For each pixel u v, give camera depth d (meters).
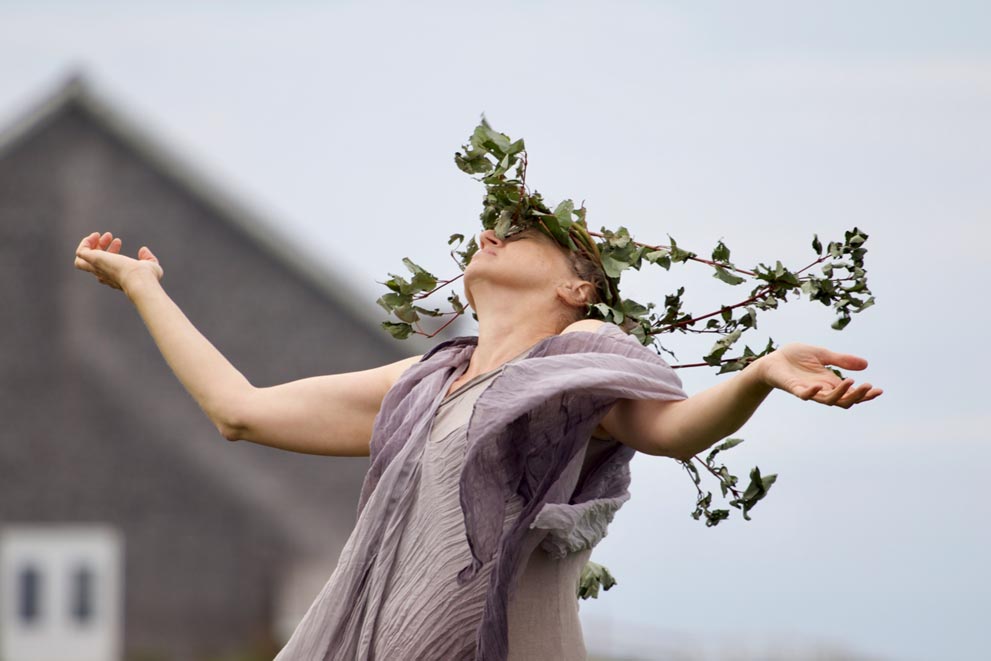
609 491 5.29
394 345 36.53
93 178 37.75
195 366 5.79
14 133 37.53
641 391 4.82
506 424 4.75
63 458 36.12
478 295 5.48
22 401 36.38
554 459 4.88
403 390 5.50
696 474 5.85
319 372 36.56
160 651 35.34
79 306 36.91
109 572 35.62
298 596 35.25
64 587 35.75
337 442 5.74
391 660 4.99
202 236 37.38
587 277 5.52
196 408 36.22
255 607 35.22
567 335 5.14
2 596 35.62
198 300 37.12
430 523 5.08
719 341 5.77
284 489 35.53
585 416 4.89
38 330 36.81
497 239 5.49
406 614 5.00
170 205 37.59
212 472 35.78
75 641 35.44
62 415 36.31
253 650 34.78
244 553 35.44
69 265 37.22
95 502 35.91
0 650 35.50
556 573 5.15
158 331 5.86
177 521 35.72
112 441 36.16
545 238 5.50
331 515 35.41
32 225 37.44
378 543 5.21
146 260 6.05
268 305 36.94
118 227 37.59
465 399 5.26
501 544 4.79
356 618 5.16
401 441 5.32
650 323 5.84
